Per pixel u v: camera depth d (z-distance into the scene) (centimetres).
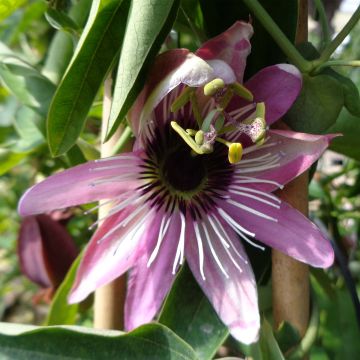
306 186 12
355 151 15
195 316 12
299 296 12
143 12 10
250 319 11
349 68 22
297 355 12
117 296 13
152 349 11
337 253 16
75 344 10
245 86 11
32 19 22
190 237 12
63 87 11
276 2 12
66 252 21
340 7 17
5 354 10
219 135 12
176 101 11
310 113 12
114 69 12
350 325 17
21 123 18
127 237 12
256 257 13
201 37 13
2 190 31
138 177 12
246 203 12
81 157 16
